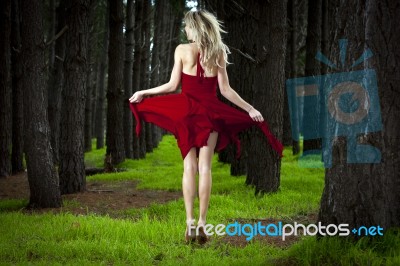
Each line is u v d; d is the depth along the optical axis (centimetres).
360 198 428
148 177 1353
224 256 445
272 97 912
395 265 365
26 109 823
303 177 1186
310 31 1734
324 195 454
